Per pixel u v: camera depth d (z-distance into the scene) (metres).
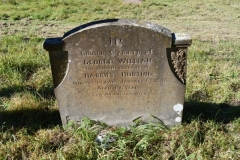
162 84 1.78
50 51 1.67
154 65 1.72
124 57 1.69
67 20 3.79
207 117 2.03
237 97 2.21
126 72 1.74
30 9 4.09
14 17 3.77
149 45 1.66
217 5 4.60
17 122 1.95
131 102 1.84
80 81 1.76
